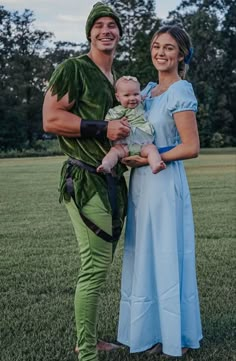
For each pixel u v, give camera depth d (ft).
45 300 15.58
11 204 36.47
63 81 10.62
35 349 12.17
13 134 174.40
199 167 72.23
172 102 11.18
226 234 24.68
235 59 179.11
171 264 11.22
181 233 11.51
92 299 10.86
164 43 11.43
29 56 193.98
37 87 188.55
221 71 177.88
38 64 192.54
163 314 11.27
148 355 11.75
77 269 18.92
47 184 51.29
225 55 179.01
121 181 11.41
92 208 10.71
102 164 10.58
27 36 198.18
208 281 17.29
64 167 11.11
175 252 11.25
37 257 20.75
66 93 10.63
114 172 11.09
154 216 11.31
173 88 11.24
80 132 10.61
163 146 11.41
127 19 163.84
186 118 11.12
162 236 11.28
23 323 13.74
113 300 15.43
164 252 11.24
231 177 55.62
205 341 12.51
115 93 11.18
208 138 165.07
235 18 180.86
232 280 17.42
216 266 19.13
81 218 10.77
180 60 11.66
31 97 186.50
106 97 10.97
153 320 11.51
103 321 13.78
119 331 12.00
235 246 22.26
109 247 10.94
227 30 181.47
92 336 10.94
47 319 14.03
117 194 11.12
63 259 20.36
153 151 11.11
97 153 10.87
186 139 11.16
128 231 11.75
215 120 172.96
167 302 11.22
